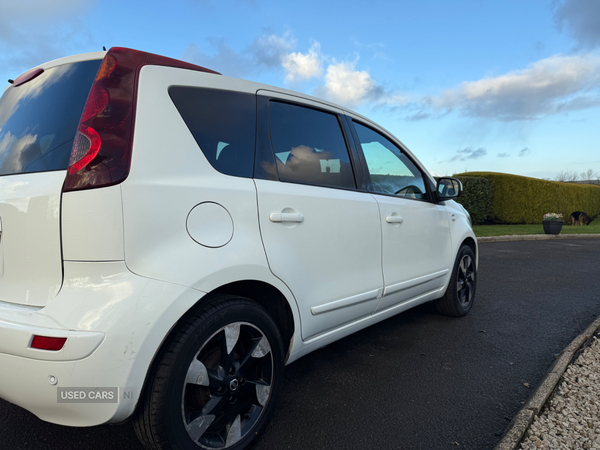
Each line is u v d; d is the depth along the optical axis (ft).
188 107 6.03
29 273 5.15
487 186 51.01
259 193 6.47
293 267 6.84
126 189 4.92
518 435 6.40
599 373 8.92
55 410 4.64
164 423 4.95
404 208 10.10
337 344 11.00
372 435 6.76
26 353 4.53
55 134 5.53
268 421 6.42
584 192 63.93
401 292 9.95
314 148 8.07
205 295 5.62
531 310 14.49
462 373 9.24
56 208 4.91
